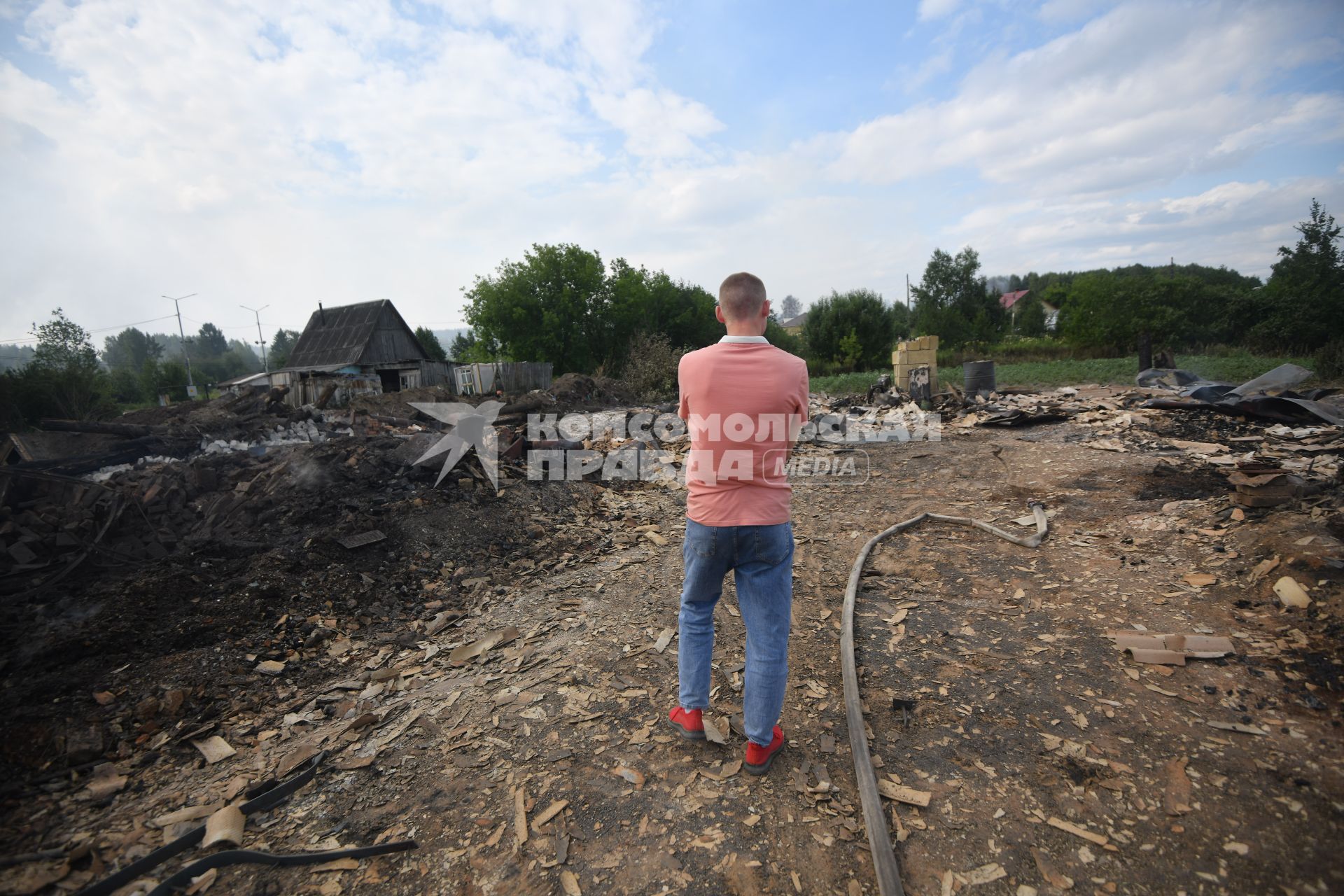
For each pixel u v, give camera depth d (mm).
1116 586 3445
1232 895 1611
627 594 3963
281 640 3232
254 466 5508
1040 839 1857
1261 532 3527
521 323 28469
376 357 28953
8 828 1987
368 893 1776
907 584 3844
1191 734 2225
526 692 2834
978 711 2500
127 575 3641
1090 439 7492
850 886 1765
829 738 2426
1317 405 7293
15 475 4336
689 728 2404
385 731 2582
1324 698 2299
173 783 2260
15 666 2730
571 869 1849
